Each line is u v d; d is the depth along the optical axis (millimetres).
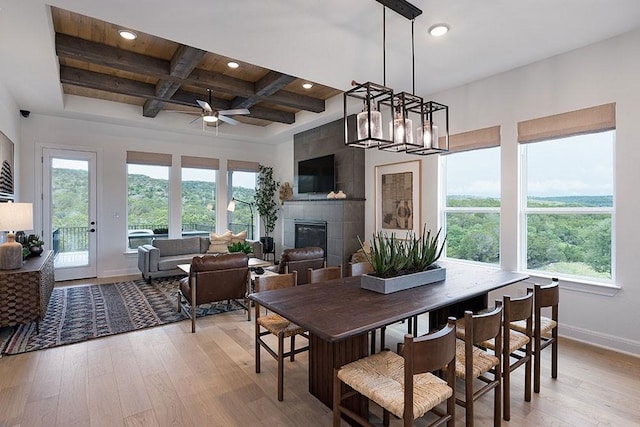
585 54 3070
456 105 4074
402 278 2311
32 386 2357
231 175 7328
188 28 2701
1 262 3160
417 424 2010
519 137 3521
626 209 2861
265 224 7668
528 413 2064
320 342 2197
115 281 5508
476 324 1748
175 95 4938
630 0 2387
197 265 3422
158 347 3020
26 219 3275
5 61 3389
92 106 5305
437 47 3066
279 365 2227
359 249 5461
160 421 1993
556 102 3254
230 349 2996
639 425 1944
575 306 3154
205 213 6961
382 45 3025
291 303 2016
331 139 5938
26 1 2391
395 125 2266
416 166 4652
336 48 3074
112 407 2123
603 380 2434
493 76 3727
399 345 2111
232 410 2109
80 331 3352
